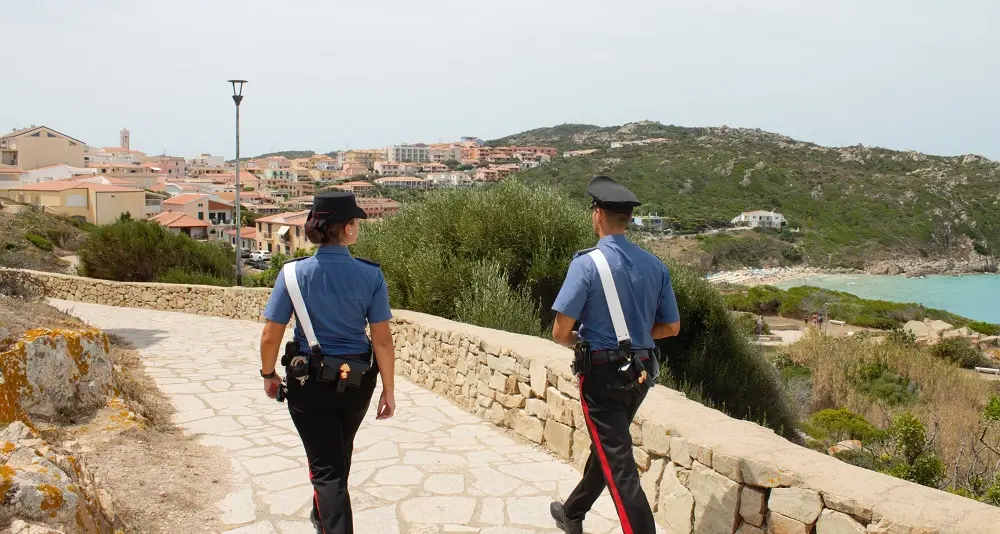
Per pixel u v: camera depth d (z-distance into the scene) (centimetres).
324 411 313
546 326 1069
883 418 1490
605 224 327
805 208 12519
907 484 289
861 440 1287
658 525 390
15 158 11038
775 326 3619
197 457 522
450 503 433
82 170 10444
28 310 634
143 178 12150
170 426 623
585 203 1205
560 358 573
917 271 10212
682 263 1165
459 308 1028
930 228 11838
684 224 11281
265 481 470
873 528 269
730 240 10469
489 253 1123
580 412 505
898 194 12925
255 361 1039
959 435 1131
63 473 303
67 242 4909
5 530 256
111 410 574
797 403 1549
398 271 1198
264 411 699
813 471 304
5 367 489
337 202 320
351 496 444
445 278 1100
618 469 307
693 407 419
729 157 14062
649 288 321
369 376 321
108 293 1988
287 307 318
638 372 308
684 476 369
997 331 3312
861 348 2109
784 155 15475
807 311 4022
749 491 324
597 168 14312
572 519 366
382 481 473
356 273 321
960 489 759
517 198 1165
